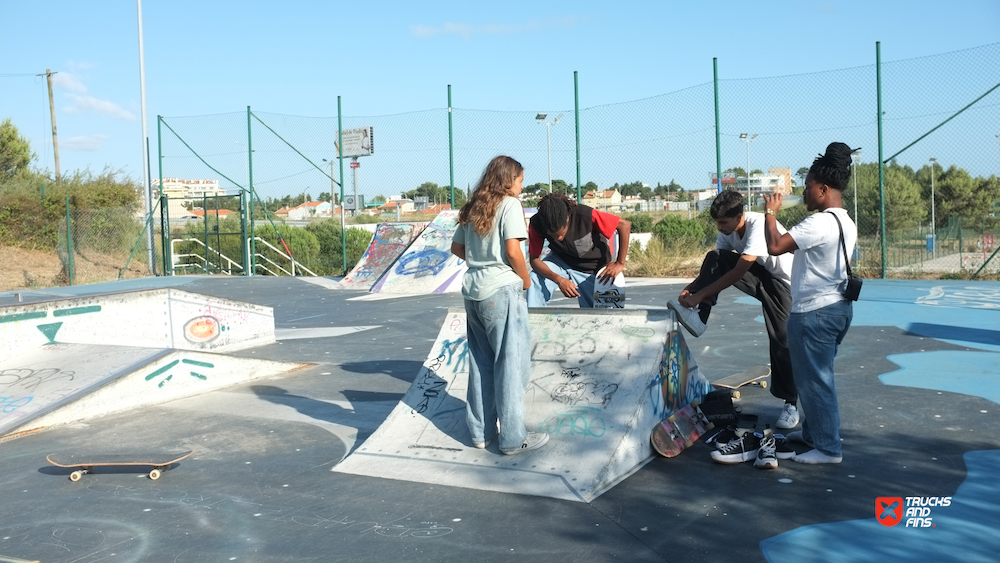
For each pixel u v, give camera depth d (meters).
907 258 14.94
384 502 3.40
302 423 4.94
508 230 3.58
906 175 24.41
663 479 3.54
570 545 2.84
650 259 15.99
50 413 4.93
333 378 6.45
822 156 3.66
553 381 4.13
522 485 3.47
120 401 5.37
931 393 5.01
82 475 3.94
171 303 7.52
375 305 12.04
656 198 29.55
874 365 6.01
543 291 5.16
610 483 3.47
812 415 3.66
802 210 14.93
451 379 4.43
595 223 5.10
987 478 3.37
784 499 3.22
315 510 3.33
